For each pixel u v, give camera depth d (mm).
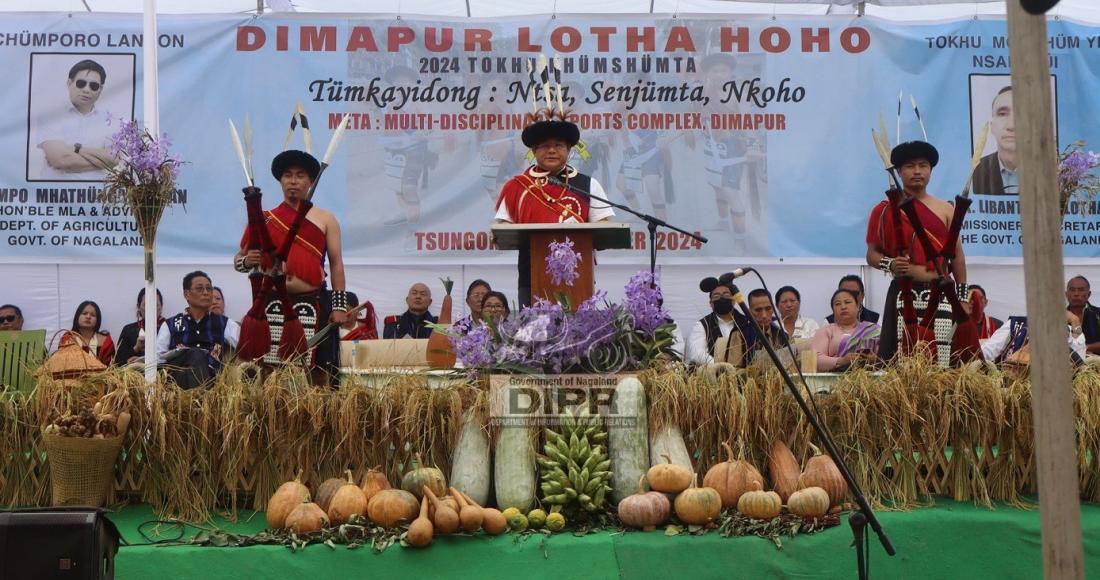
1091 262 7629
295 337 4809
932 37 7719
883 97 7707
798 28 7723
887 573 3906
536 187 5277
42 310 7363
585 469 4012
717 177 7672
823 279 7664
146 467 4242
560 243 4410
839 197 7680
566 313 4352
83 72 7469
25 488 4207
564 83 7691
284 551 3748
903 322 5270
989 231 7664
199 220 7461
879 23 7727
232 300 7461
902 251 5172
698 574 3791
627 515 3945
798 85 7707
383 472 4223
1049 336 2756
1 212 7375
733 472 4066
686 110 7695
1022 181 2797
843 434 4305
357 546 3781
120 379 4223
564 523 3998
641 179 7668
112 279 7402
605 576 3762
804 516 3973
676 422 4227
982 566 3965
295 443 4230
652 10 7812
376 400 4230
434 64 7648
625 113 7680
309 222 5395
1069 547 2725
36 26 7477
